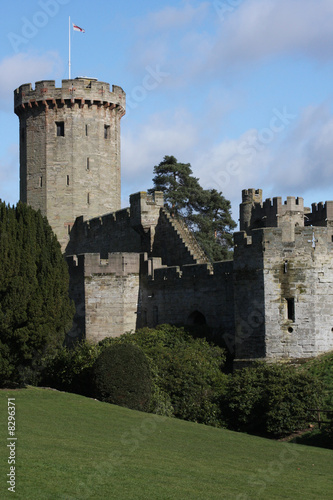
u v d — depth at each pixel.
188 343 57.97
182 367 50.47
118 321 67.81
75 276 69.31
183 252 70.62
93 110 92.44
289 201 107.12
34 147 92.69
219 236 97.69
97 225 85.00
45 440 34.22
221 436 41.38
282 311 54.25
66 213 91.19
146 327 61.78
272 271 54.62
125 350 48.06
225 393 48.59
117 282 67.94
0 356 46.66
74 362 53.41
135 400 47.03
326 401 46.59
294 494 29.05
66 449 32.72
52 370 54.25
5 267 46.59
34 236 49.44
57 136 91.88
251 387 47.28
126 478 28.92
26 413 40.44
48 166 91.81
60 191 91.44
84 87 91.69
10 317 46.44
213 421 47.50
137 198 75.62
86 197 91.75
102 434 37.31
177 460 33.25
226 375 53.41
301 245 54.38
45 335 47.53
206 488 28.62
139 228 75.38
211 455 35.41
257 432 46.41
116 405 46.28
